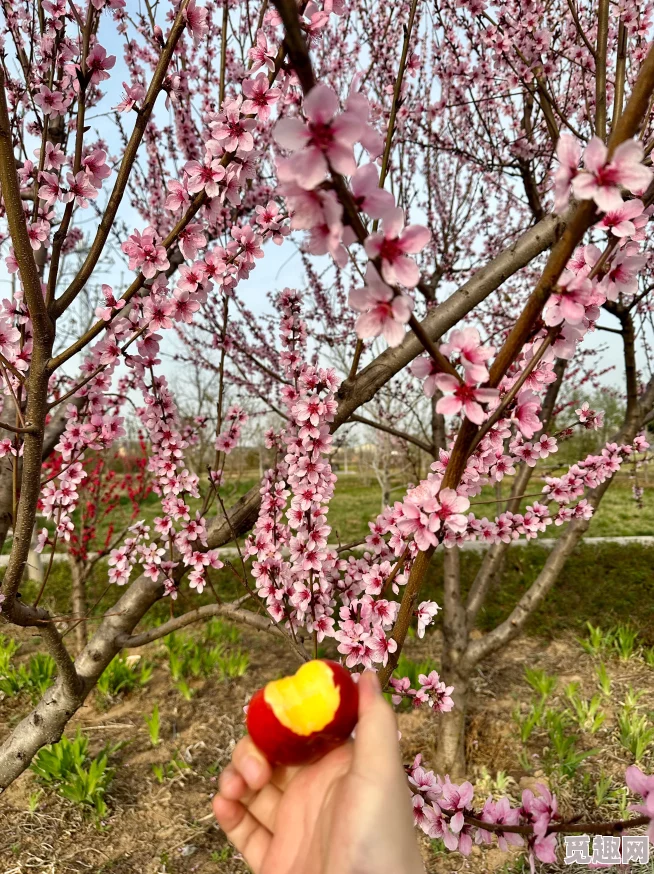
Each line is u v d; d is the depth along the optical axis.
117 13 2.53
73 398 2.23
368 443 11.23
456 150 3.38
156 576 2.10
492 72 3.27
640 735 3.47
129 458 5.89
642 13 2.46
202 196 1.41
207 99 3.68
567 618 5.42
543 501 2.54
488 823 1.16
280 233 1.71
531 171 3.47
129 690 4.30
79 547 4.26
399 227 0.62
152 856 2.77
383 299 0.64
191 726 3.89
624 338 3.02
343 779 0.87
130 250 1.46
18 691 4.17
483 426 0.85
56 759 3.01
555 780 3.22
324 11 1.35
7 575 1.57
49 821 2.97
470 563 6.94
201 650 4.64
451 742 3.31
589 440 9.66
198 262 1.61
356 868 0.77
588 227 0.69
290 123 0.56
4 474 2.22
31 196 1.69
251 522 2.22
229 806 1.03
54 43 1.56
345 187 0.60
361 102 0.58
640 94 0.66
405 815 0.81
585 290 0.76
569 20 3.24
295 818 0.99
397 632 1.05
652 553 7.17
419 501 0.94
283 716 0.87
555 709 3.87
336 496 14.85
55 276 1.46
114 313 1.47
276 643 5.23
